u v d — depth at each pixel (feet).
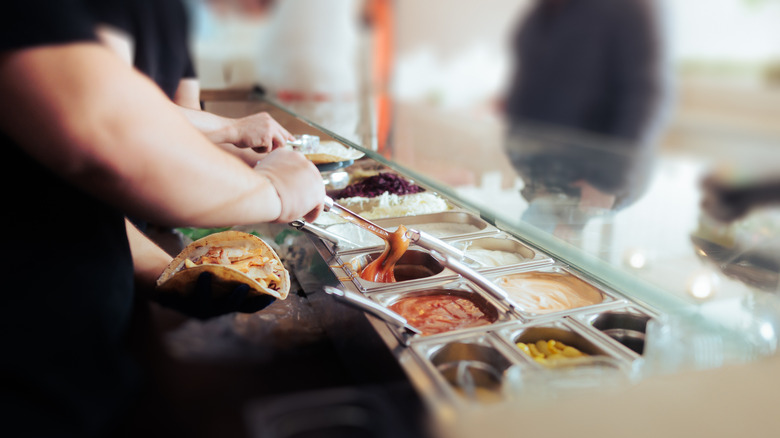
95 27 2.97
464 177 6.32
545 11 9.23
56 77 2.66
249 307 4.42
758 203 5.09
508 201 5.61
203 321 3.69
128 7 3.76
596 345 3.81
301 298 5.12
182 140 3.12
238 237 5.08
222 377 2.99
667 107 8.52
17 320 3.00
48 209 3.37
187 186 3.18
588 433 2.05
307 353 3.62
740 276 3.92
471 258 5.51
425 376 3.26
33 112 2.71
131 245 5.22
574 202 5.56
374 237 6.09
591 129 8.52
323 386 3.22
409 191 7.29
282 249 6.64
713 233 4.67
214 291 4.51
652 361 2.86
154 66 4.80
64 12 2.70
